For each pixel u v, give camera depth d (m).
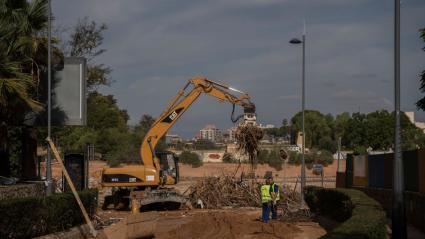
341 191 26.16
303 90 36.81
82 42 49.94
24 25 23.62
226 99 40.81
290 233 25.44
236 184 43.12
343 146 132.38
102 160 83.56
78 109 29.30
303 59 36.69
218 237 24.61
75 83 29.30
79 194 24.53
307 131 138.88
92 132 61.81
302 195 35.75
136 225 22.23
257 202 41.38
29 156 30.33
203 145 133.50
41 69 27.20
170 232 26.33
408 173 26.97
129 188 39.16
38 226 20.30
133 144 92.06
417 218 23.88
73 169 29.20
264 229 26.30
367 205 20.36
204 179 43.50
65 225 22.80
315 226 28.11
